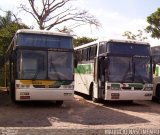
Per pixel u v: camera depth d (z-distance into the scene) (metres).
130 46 19.00
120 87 18.31
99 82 19.44
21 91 16.25
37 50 16.77
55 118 13.95
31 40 16.86
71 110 16.52
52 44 17.03
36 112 15.53
